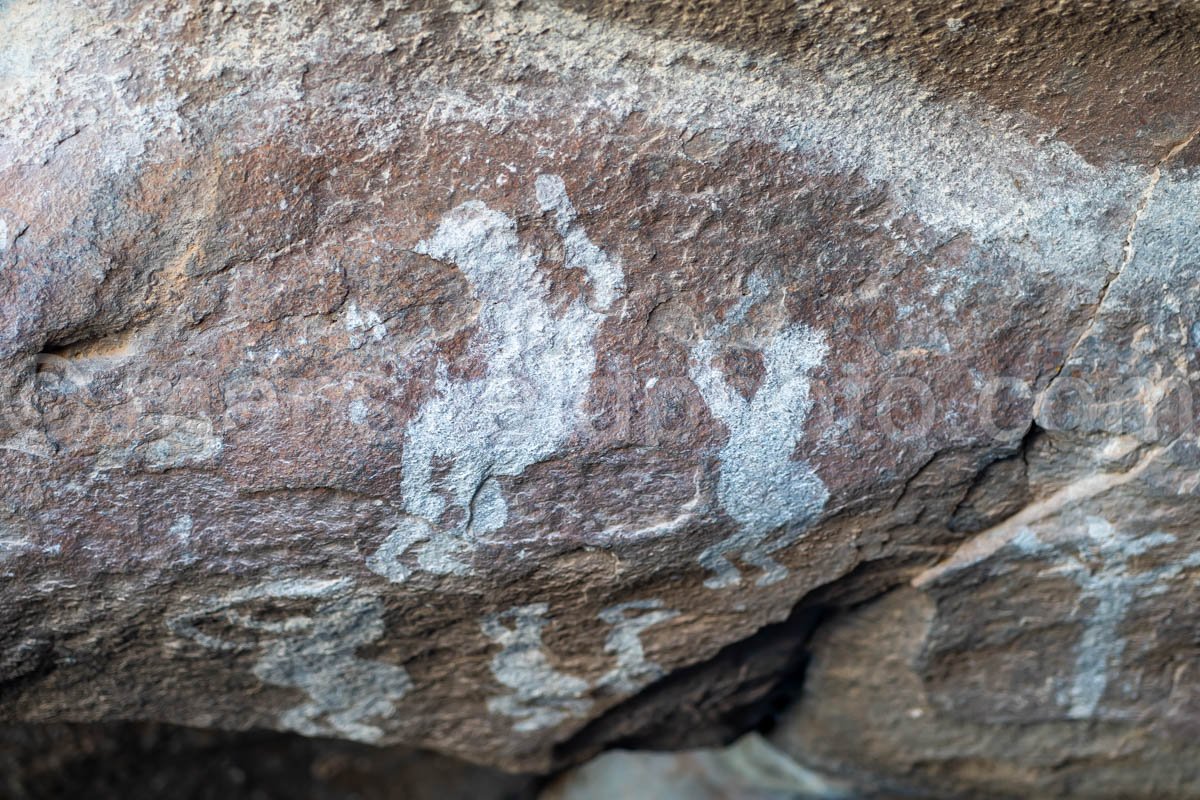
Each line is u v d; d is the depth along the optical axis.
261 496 0.62
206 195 0.60
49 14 0.60
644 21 0.60
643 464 0.63
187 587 0.64
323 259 0.60
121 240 0.60
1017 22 0.59
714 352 0.62
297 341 0.61
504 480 0.63
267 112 0.60
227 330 0.61
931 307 0.63
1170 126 0.62
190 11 0.59
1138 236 0.63
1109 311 0.63
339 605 0.66
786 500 0.65
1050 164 0.63
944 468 0.65
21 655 0.67
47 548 0.62
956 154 0.62
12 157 0.59
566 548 0.65
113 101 0.60
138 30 0.60
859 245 0.62
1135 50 0.60
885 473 0.64
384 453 0.62
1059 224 0.63
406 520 0.63
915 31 0.60
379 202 0.60
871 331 0.63
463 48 0.60
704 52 0.61
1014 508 0.68
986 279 0.63
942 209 0.62
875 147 0.62
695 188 0.61
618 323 0.62
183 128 0.60
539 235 0.61
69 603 0.64
